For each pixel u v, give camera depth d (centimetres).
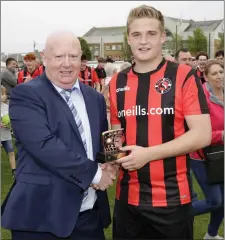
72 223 237
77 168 229
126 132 241
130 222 244
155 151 225
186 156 239
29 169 241
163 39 242
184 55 562
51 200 235
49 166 229
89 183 234
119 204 248
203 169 365
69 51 237
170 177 234
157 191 233
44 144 228
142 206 236
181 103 231
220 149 338
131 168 227
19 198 236
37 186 235
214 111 336
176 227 234
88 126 253
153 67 240
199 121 228
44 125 231
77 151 239
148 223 238
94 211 269
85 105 256
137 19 233
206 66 356
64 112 239
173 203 233
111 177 244
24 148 236
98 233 271
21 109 235
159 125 232
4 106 600
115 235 256
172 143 226
